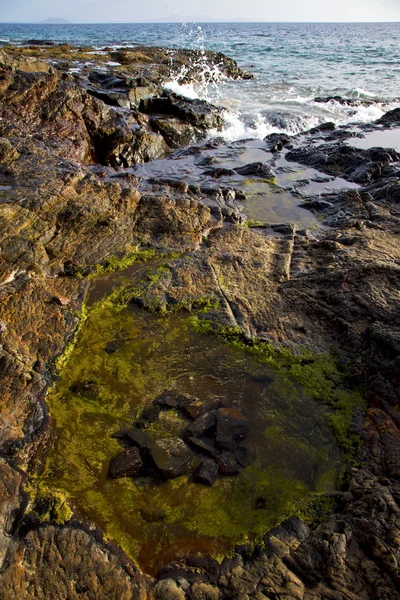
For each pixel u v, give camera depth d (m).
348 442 4.55
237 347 5.89
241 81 30.22
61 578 3.42
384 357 5.28
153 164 13.66
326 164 13.19
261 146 15.75
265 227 9.26
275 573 3.41
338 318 6.11
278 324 6.21
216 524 3.83
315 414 4.91
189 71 29.55
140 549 3.65
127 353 5.78
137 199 8.94
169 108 17.39
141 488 4.12
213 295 6.80
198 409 4.86
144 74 25.34
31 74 13.05
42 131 12.12
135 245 8.20
